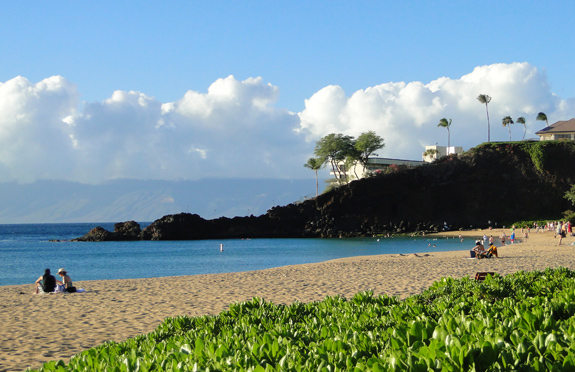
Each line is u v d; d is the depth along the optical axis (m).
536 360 3.94
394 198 116.12
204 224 115.62
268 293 20.41
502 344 4.32
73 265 52.34
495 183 116.81
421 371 3.95
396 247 71.00
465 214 115.69
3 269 50.38
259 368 4.22
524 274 13.90
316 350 5.03
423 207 115.56
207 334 7.76
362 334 5.59
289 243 91.25
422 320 6.48
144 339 8.77
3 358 10.76
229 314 9.78
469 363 4.03
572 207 112.12
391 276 24.91
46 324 14.80
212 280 27.16
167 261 55.59
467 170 118.19
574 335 4.71
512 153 118.75
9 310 17.75
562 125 124.81
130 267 48.59
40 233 193.50
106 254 70.75
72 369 5.46
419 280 22.66
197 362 4.96
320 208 116.81
